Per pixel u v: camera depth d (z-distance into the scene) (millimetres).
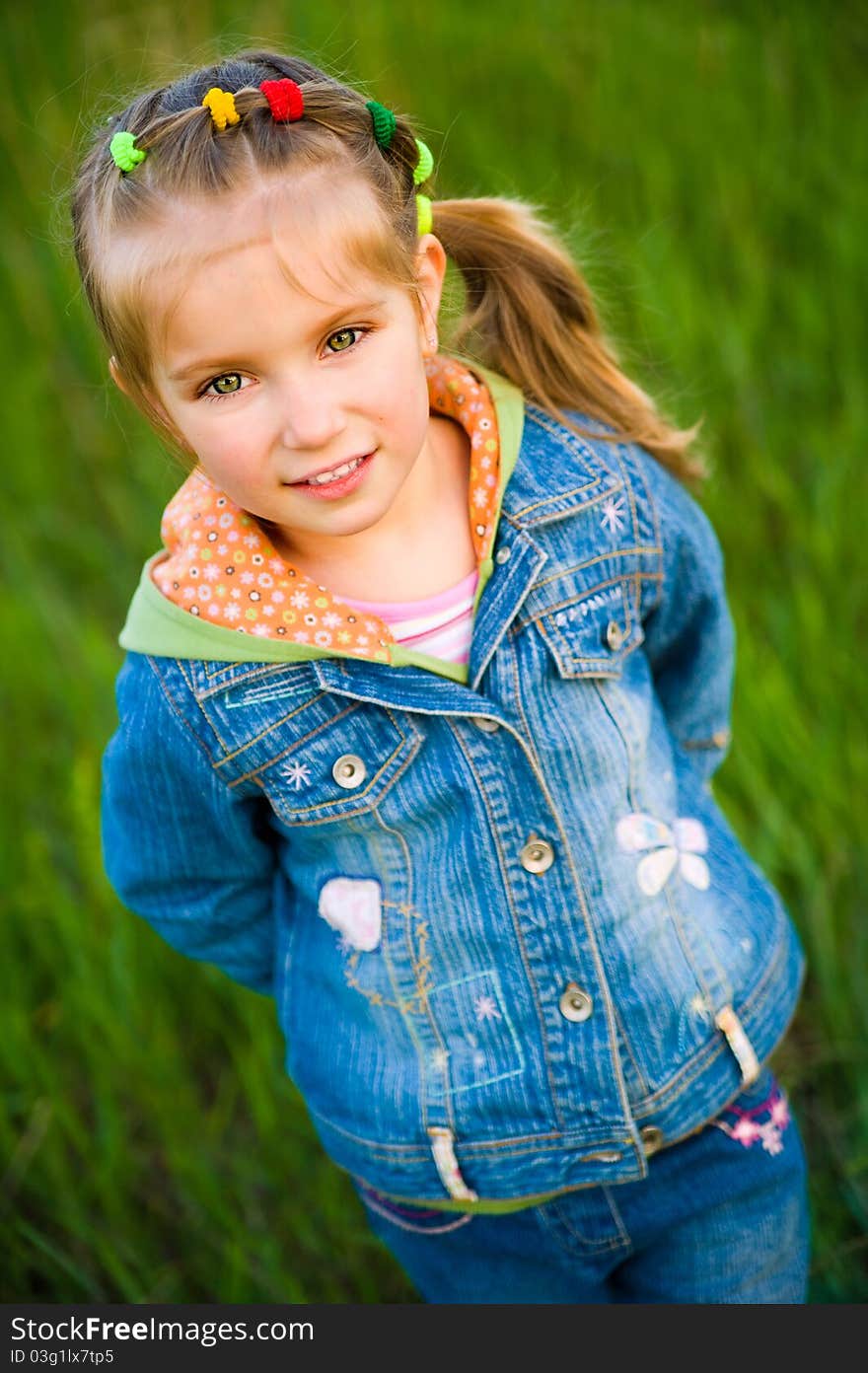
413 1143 1406
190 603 1272
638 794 1389
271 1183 2084
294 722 1283
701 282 3113
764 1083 1514
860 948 2088
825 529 2561
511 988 1352
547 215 3131
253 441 1099
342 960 1394
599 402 1484
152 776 1362
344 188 1093
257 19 3643
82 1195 2129
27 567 3035
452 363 1372
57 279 3453
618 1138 1387
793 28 3564
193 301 1062
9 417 3314
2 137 3654
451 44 3596
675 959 1392
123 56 3635
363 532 1265
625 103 3449
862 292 2977
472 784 1287
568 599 1319
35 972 2383
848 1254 1909
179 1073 2186
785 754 2229
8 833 2533
